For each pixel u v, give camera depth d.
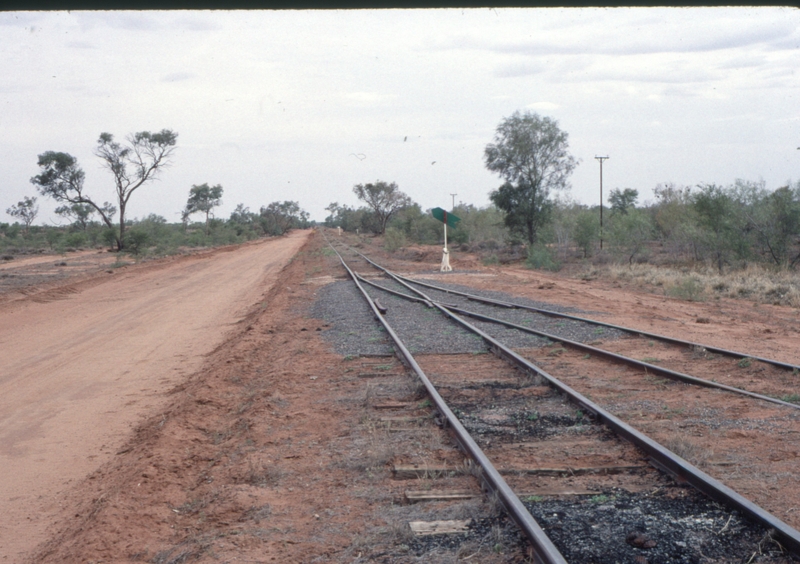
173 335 17.73
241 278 35.50
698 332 14.59
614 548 4.65
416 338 14.10
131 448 8.53
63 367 14.07
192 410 9.55
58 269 43.62
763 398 8.53
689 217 36.50
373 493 5.93
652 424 7.68
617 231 40.56
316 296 24.39
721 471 6.16
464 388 9.66
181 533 5.61
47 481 7.70
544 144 48.53
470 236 65.06
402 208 114.50
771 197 31.02
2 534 6.30
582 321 15.77
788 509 5.25
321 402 9.33
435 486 5.96
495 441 7.23
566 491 5.70
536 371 9.97
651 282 27.69
